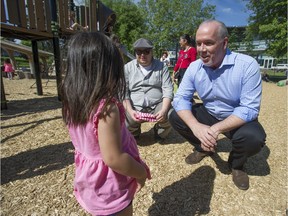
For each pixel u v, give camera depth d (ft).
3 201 6.64
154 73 9.79
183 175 7.94
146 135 11.57
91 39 3.22
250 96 6.71
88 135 3.41
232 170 7.76
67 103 3.35
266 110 17.93
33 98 21.33
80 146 3.76
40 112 15.57
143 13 90.89
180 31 86.28
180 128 8.23
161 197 6.87
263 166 8.67
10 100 20.17
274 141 11.12
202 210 6.42
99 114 3.14
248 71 6.64
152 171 8.13
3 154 9.35
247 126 6.89
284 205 6.66
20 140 10.73
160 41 84.53
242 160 7.27
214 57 6.60
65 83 3.34
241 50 103.55
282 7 47.93
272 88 35.42
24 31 17.21
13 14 16.22
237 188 7.32
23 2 16.92
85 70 3.17
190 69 7.75
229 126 6.66
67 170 8.22
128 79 9.92
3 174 7.94
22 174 7.96
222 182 7.59
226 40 6.62
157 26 86.94
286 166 8.73
